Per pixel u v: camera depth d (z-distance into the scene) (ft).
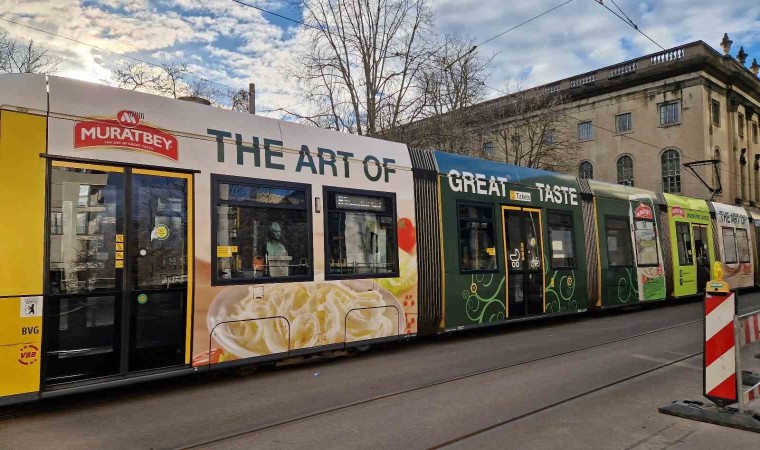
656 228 50.72
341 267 26.86
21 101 18.24
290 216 25.14
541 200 39.29
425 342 33.04
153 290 20.45
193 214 21.84
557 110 107.34
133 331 19.86
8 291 17.39
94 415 18.48
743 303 55.06
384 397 20.67
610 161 129.70
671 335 35.04
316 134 27.07
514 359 27.66
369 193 28.63
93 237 19.29
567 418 18.22
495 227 35.45
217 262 22.33
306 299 25.17
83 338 18.76
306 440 16.06
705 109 117.19
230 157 23.31
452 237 32.65
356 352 29.50
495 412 18.81
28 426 17.30
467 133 86.99
